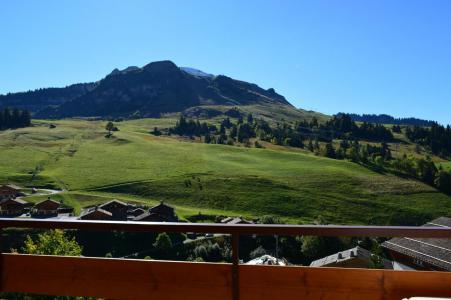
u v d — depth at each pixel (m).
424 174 85.00
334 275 3.06
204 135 157.75
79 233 33.66
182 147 117.94
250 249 30.42
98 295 3.34
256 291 3.11
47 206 59.88
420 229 2.74
